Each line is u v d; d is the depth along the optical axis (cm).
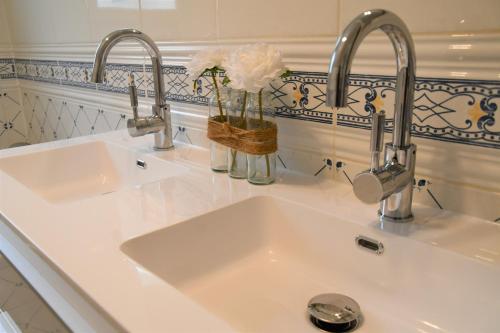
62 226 64
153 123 105
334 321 58
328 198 75
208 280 70
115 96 140
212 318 42
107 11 133
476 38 58
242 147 80
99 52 91
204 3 98
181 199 75
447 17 60
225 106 85
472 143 62
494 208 62
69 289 51
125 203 73
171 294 46
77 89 162
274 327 60
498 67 57
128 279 49
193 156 103
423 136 67
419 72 65
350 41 48
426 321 59
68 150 114
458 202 65
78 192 113
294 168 88
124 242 59
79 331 53
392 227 63
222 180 85
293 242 75
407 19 64
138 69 126
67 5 154
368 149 74
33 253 60
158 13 112
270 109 80
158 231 64
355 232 66
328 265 70
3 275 75
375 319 61
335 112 78
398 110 59
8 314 74
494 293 54
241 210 75
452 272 57
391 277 63
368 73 71
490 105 59
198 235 69
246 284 69
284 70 72
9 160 104
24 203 73
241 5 89
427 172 68
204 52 83
